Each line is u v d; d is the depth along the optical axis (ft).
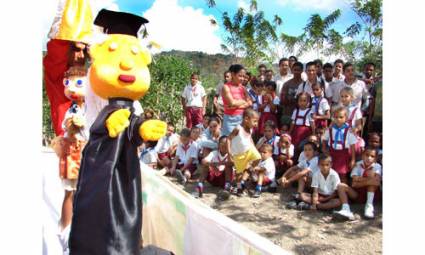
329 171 12.96
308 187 14.11
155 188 8.42
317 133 15.78
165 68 31.37
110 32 6.11
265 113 17.56
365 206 12.32
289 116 17.26
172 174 18.35
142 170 9.12
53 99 8.42
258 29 33.63
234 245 5.76
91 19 7.88
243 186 15.11
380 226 11.51
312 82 16.60
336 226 11.80
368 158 12.62
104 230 5.32
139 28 6.25
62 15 7.63
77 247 5.44
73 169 7.68
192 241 6.85
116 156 5.49
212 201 14.49
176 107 31.14
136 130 5.54
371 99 16.42
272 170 15.11
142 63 5.92
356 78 16.78
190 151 18.08
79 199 5.53
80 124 7.71
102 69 5.65
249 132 14.99
